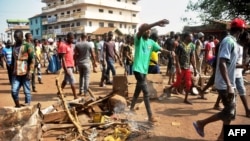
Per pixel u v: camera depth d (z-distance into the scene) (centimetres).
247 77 1305
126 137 508
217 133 546
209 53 1352
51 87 1128
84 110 624
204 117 658
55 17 6388
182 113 693
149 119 600
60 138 514
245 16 2591
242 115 667
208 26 2789
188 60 798
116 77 819
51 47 1695
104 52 1057
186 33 808
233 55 441
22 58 641
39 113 508
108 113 639
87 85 855
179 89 912
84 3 5694
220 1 2552
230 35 449
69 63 800
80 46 838
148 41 617
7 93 1024
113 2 6166
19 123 470
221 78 448
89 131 533
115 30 5391
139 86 608
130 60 1093
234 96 447
